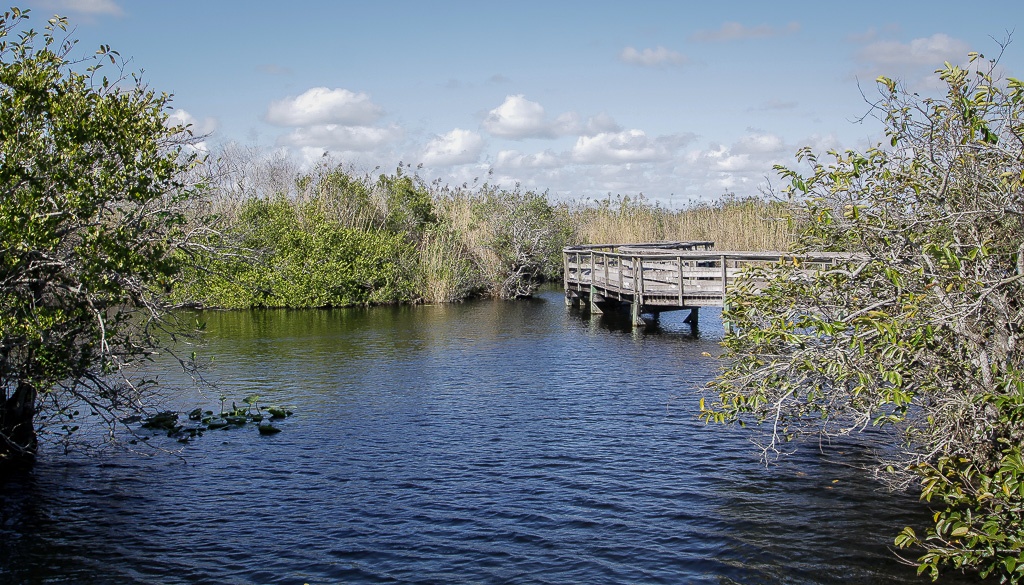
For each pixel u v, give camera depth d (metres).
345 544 7.56
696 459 10.01
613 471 9.62
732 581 6.73
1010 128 6.30
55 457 10.19
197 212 11.34
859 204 7.12
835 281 7.51
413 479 9.41
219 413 12.73
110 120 8.35
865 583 6.63
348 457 10.29
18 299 8.20
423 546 7.51
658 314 25.84
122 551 7.38
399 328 24.20
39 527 7.93
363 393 14.31
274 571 7.00
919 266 6.72
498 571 6.99
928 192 6.89
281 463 10.04
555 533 7.79
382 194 41.44
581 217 51.91
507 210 39.03
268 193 39.53
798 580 6.71
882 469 9.27
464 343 20.77
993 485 6.24
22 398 9.79
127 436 11.21
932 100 6.69
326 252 32.31
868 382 6.46
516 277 36.62
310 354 18.91
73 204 7.84
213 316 28.09
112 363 8.45
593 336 21.70
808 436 10.71
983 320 6.69
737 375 8.16
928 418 7.23
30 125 8.12
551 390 14.42
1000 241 6.74
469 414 12.61
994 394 5.91
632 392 14.09
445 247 35.97
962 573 6.70
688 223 43.78
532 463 10.00
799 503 8.39
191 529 7.91
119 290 8.66
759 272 8.07
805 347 7.30
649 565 7.07
